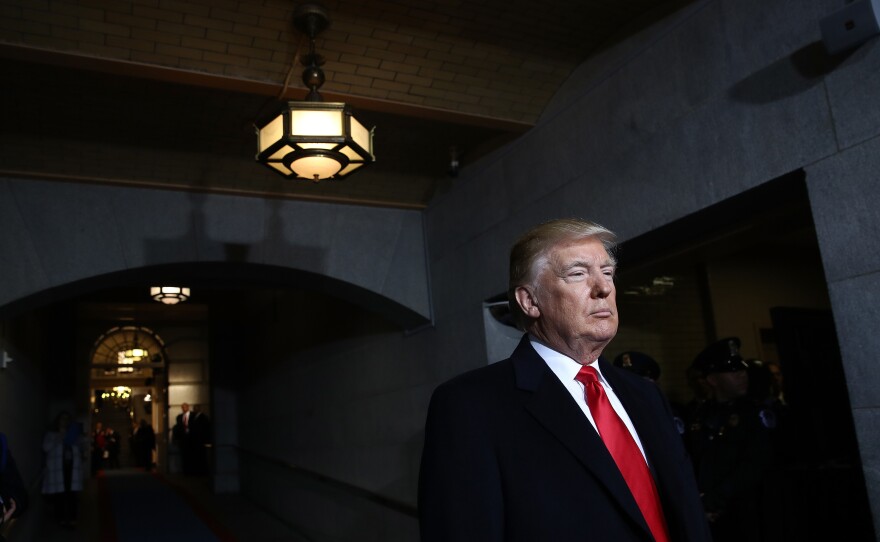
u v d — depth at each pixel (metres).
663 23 3.95
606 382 1.78
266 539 8.98
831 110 3.01
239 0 3.76
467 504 1.48
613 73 4.20
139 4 3.67
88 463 16.22
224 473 12.95
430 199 6.23
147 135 5.03
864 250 2.87
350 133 3.82
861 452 2.85
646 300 5.68
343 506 7.84
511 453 1.54
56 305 13.64
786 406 3.98
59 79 4.37
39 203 5.17
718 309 5.88
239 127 5.06
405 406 6.48
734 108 3.44
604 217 4.21
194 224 5.60
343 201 6.03
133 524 9.63
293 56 4.14
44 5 3.58
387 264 6.12
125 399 24.31
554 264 1.69
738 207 3.60
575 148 4.48
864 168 2.87
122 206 5.41
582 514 1.47
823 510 3.31
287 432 9.96
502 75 4.58
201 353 18.12
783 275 6.29
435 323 6.02
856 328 2.89
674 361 5.66
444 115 4.73
